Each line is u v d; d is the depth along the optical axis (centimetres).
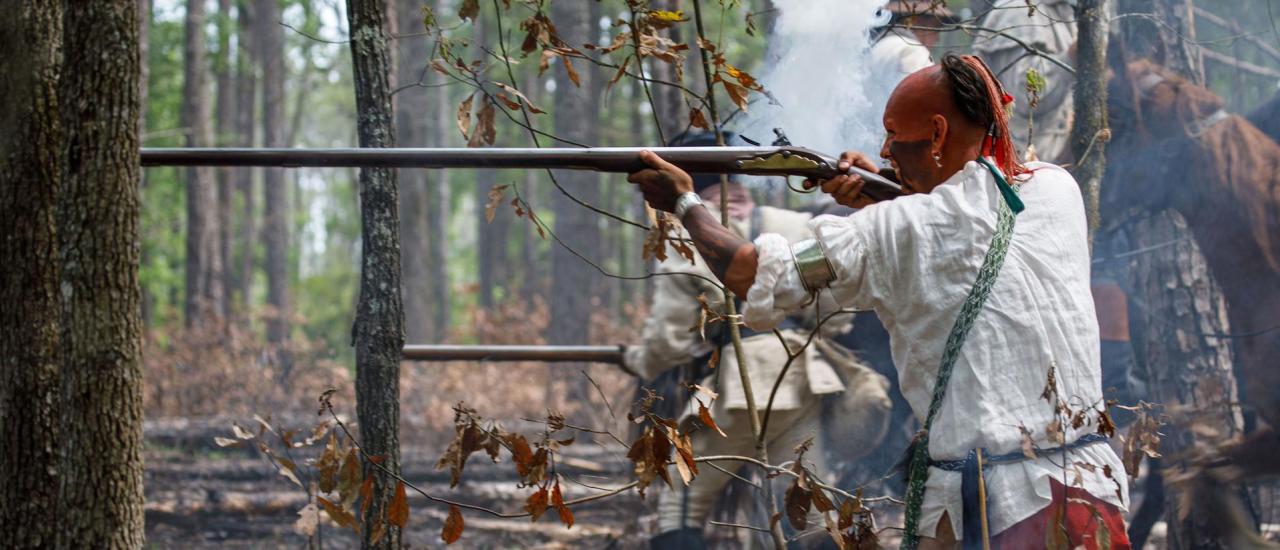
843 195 260
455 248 3688
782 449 421
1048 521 220
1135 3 450
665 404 440
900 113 243
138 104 277
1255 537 411
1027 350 224
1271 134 425
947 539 230
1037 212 233
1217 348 449
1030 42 434
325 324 2388
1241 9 563
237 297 1664
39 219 310
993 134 239
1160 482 432
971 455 225
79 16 273
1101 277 422
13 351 307
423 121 1555
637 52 308
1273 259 393
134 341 278
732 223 427
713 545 464
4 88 310
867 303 236
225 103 1798
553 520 587
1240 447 405
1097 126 359
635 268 2470
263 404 892
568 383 951
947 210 230
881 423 421
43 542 303
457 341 1429
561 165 256
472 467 660
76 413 272
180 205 1784
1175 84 407
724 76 361
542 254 2319
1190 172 401
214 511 583
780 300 235
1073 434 227
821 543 410
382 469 284
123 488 276
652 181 252
